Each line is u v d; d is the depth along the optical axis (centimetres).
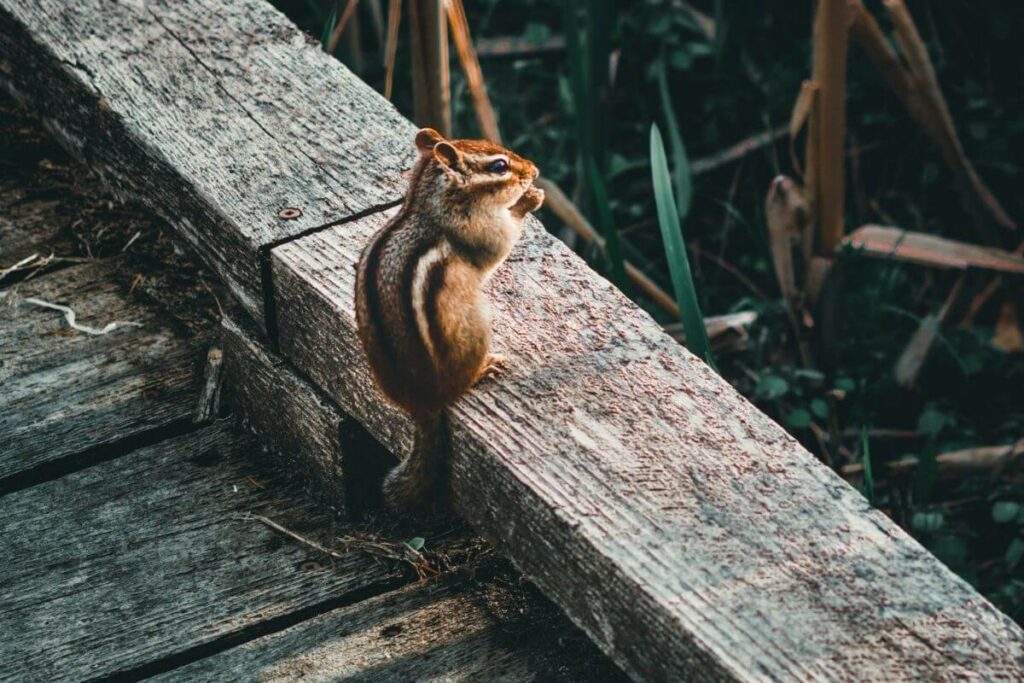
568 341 127
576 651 125
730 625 114
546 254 132
